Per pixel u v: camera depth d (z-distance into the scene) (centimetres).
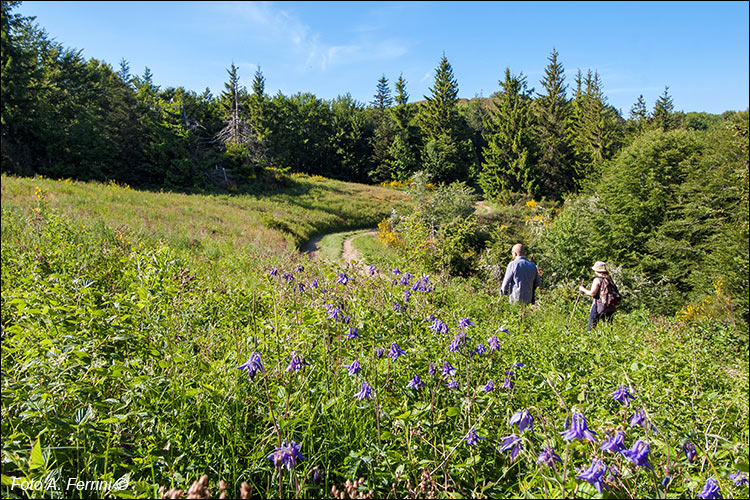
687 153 2414
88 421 216
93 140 3694
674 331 759
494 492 217
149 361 295
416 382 263
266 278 563
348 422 262
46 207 1084
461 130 6338
